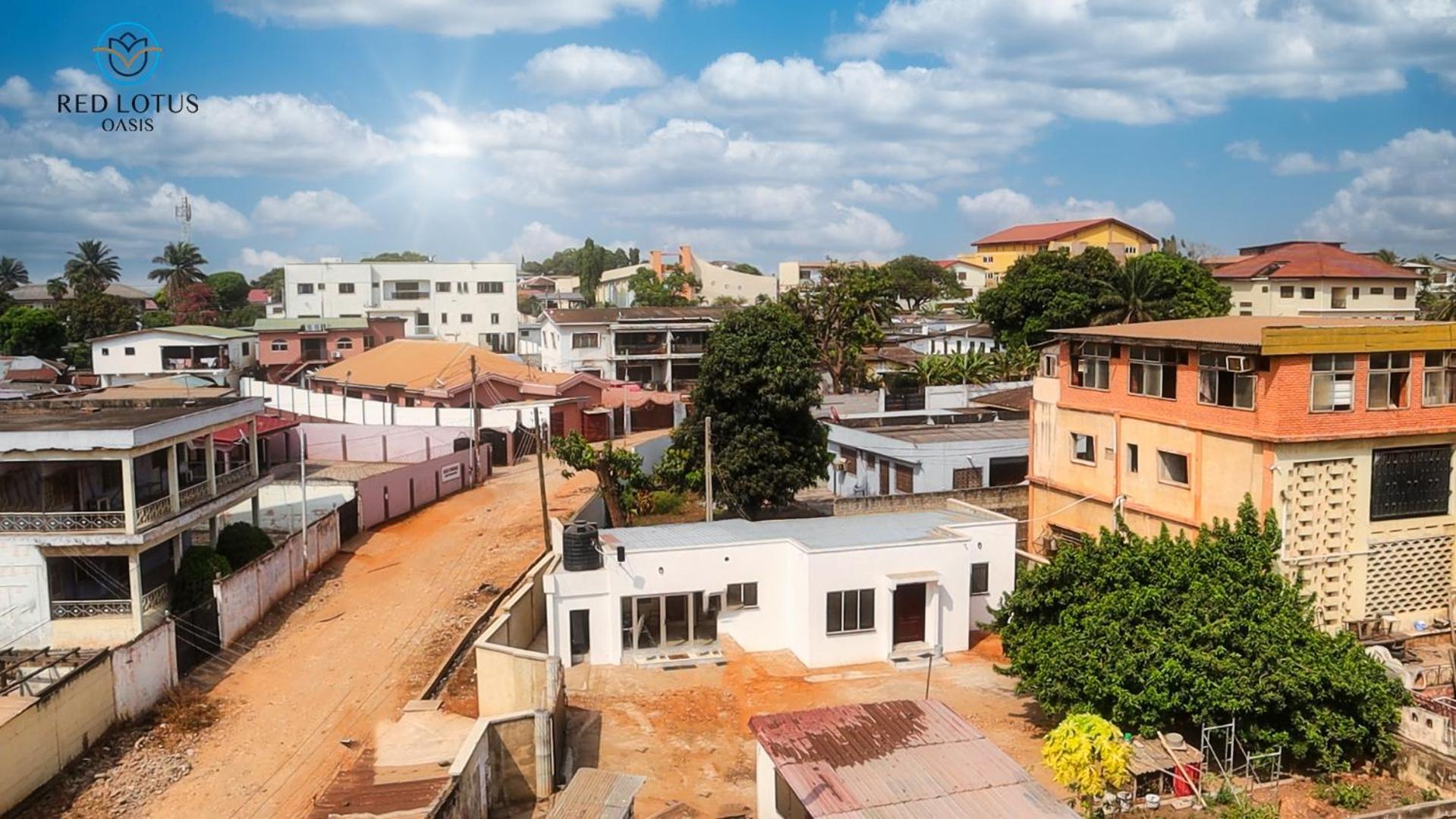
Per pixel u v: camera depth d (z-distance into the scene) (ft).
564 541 95.35
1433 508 90.12
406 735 75.00
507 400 210.18
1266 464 84.58
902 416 167.73
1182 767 64.75
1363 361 85.97
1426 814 60.34
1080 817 51.06
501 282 328.08
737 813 65.41
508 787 67.51
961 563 95.50
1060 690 71.77
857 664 92.43
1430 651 86.74
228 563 104.01
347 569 118.83
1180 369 94.68
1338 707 68.85
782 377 128.06
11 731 65.57
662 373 268.00
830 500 142.92
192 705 82.38
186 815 66.85
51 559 93.20
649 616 94.32
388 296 321.52
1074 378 111.24
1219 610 71.61
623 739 76.64
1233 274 276.41
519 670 77.05
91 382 241.55
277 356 271.28
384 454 175.42
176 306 365.81
